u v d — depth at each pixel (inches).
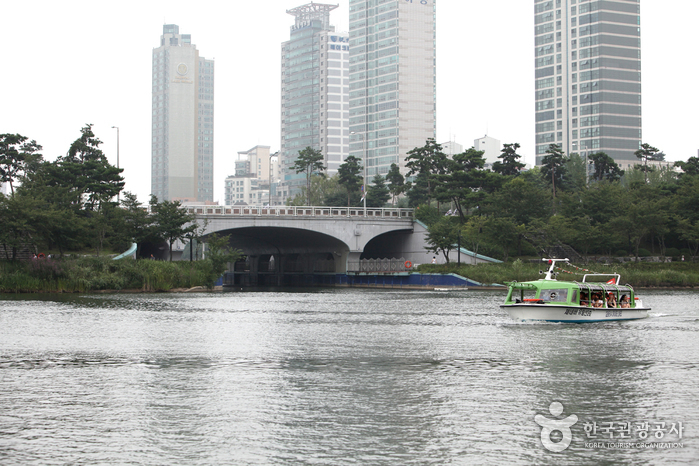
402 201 7628.0
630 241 4527.6
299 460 714.2
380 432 809.5
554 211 5059.1
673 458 735.7
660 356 1342.3
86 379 1096.8
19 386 1042.7
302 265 5565.9
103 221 3533.5
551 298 1989.4
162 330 1731.1
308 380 1093.8
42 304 2416.3
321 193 7568.9
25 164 4151.1
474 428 829.2
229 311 2310.5
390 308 2488.9
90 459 716.7
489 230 4207.7
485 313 2272.4
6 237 3073.3
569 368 1206.3
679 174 5590.6
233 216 4345.5
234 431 810.8
